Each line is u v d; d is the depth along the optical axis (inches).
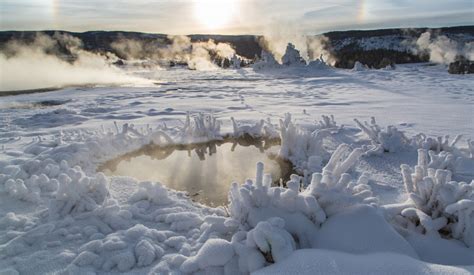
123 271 113.9
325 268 94.4
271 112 407.2
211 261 109.0
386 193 172.2
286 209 125.0
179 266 114.7
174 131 297.6
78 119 370.9
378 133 244.4
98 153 236.8
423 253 115.0
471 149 215.3
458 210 119.3
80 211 148.9
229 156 253.6
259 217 123.0
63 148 230.7
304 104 470.6
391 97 519.5
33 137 291.7
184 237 131.3
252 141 287.6
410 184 142.5
